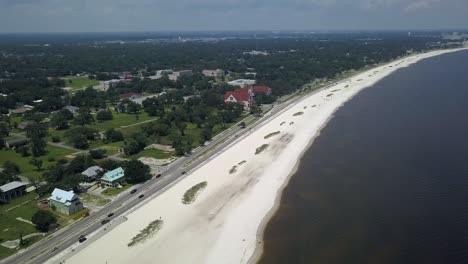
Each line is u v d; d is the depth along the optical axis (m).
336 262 72.62
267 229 84.38
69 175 114.69
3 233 88.06
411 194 96.12
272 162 121.88
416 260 71.50
